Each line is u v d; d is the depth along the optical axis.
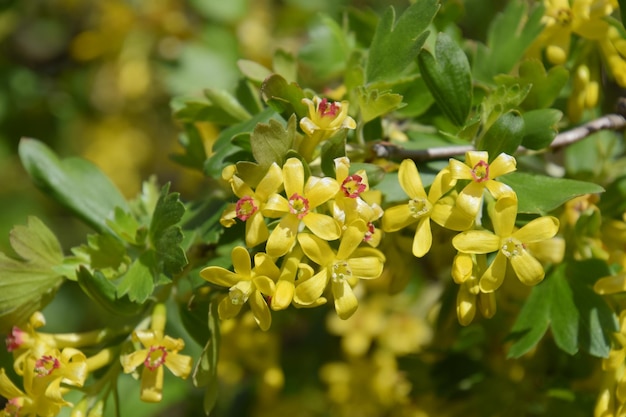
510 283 0.32
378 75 0.30
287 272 0.28
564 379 0.33
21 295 0.30
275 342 0.37
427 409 0.34
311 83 0.35
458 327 0.34
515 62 0.32
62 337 0.30
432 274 0.36
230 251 0.30
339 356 0.39
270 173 0.28
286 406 0.39
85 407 0.29
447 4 0.33
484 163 0.28
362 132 0.31
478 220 0.29
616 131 0.34
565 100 0.33
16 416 0.29
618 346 0.30
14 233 0.30
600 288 0.29
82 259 0.30
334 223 0.28
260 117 0.30
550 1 0.32
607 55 0.31
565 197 0.29
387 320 0.38
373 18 0.34
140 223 0.31
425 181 0.30
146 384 0.29
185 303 0.30
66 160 0.32
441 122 0.31
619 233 0.31
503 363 0.33
